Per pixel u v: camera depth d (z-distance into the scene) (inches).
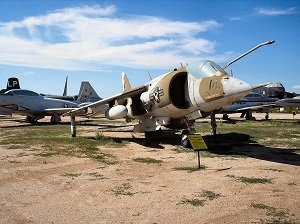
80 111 599.8
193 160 377.1
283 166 337.4
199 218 184.7
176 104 471.5
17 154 409.7
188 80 459.8
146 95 535.5
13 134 687.1
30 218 184.5
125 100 612.4
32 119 1144.2
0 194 232.7
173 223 177.3
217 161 369.4
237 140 571.2
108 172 309.6
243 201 215.8
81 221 180.2
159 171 314.8
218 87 395.9
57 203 212.8
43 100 1119.0
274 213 192.1
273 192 237.5
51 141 541.3
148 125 569.0
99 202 215.3
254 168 326.3
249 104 1179.3
